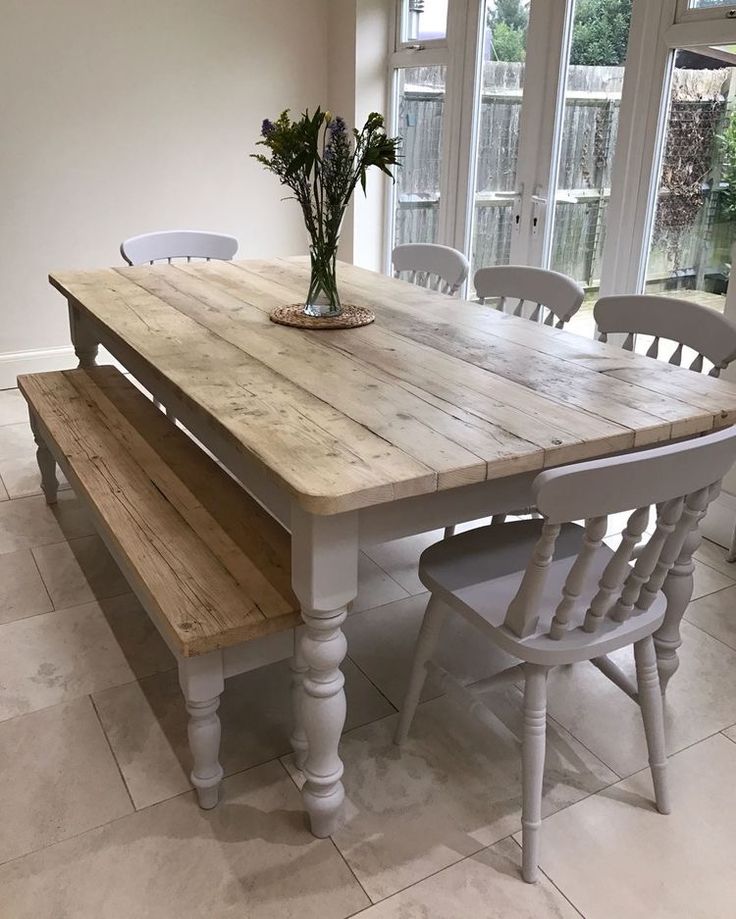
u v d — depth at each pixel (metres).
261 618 1.51
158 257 3.41
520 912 1.50
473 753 1.88
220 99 4.30
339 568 1.41
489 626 1.55
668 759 1.87
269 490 1.58
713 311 2.06
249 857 1.60
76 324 2.99
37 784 1.77
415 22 4.25
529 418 1.59
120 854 1.61
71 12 3.82
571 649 1.49
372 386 1.78
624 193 3.19
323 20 4.46
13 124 3.86
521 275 2.66
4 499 3.04
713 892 1.55
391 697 2.06
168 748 1.88
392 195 4.66
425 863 1.60
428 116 4.27
